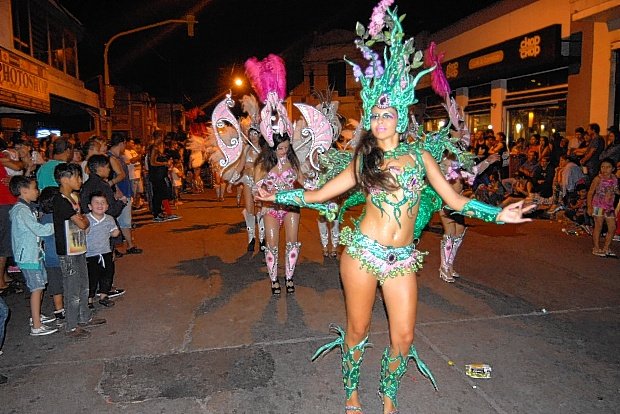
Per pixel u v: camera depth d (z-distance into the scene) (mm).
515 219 3166
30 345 5098
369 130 3424
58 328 5516
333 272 7570
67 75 20656
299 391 4094
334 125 7730
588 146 11391
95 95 23344
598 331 5156
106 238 6137
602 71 13219
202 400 3971
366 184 3318
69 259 5219
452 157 4578
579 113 13930
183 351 4867
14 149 8820
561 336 5043
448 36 20922
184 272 7746
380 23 3299
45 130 18828
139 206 15828
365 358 4660
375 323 5473
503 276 7109
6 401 4020
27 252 5258
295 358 4676
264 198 3801
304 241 9883
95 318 5746
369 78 3361
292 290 6598
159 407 3881
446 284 6766
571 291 6418
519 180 13445
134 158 15328
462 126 5531
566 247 8891
